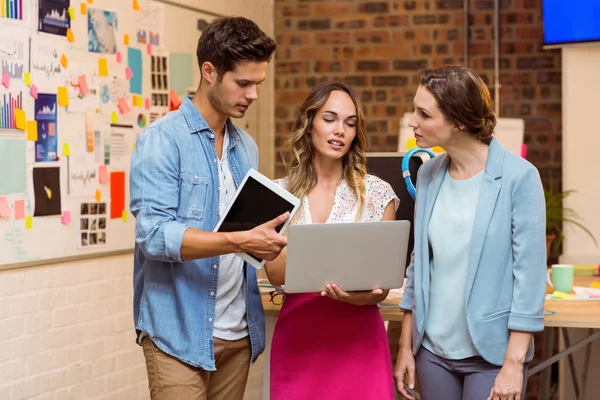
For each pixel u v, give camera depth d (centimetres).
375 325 244
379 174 319
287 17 586
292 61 586
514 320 227
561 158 543
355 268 226
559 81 542
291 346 245
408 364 251
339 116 241
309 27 582
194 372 234
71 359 374
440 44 560
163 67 442
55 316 363
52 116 357
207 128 236
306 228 215
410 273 257
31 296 349
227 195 242
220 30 227
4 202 331
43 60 352
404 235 227
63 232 365
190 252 219
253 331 246
